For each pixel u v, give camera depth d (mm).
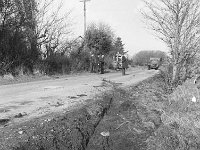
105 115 8781
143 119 8453
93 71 32438
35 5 23688
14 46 21422
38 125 6598
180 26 12359
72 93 11797
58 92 12219
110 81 17672
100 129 7586
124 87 13672
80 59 32094
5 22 20969
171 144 6945
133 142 7129
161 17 12500
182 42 12531
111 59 41062
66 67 27891
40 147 5758
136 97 11055
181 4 12102
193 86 12711
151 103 10156
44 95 11320
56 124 6785
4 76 18797
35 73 22516
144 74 27703
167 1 12234
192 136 7270
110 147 6906
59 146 6090
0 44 20484
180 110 9422
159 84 15031
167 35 12609
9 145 5434
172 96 11555
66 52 29953
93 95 11031
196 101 10555
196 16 12219
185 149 6789
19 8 21906
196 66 13750
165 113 8836
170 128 7746
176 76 13094
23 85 15867
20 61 21734
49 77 22172
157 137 7301
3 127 6465
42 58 25375
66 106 8766
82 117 7625
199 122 8070
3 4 20484
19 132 6086
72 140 6473
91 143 6898
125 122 8102
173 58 12898
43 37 25125
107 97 10523
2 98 10664
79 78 21469
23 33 22609
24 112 7961
